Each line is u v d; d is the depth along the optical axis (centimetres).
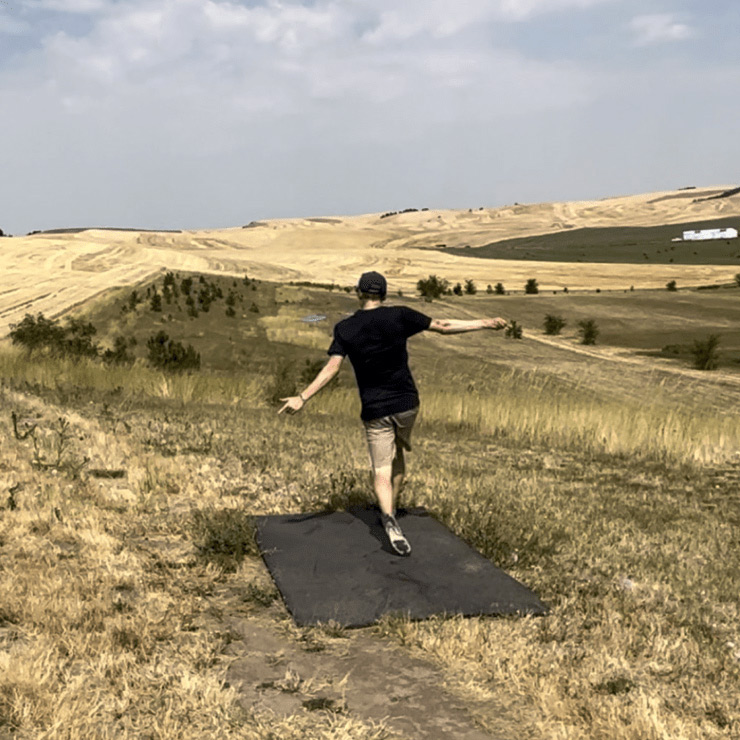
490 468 933
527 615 406
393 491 537
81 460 712
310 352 4669
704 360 4422
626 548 570
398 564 470
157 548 490
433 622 391
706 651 380
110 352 2458
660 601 452
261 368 3959
